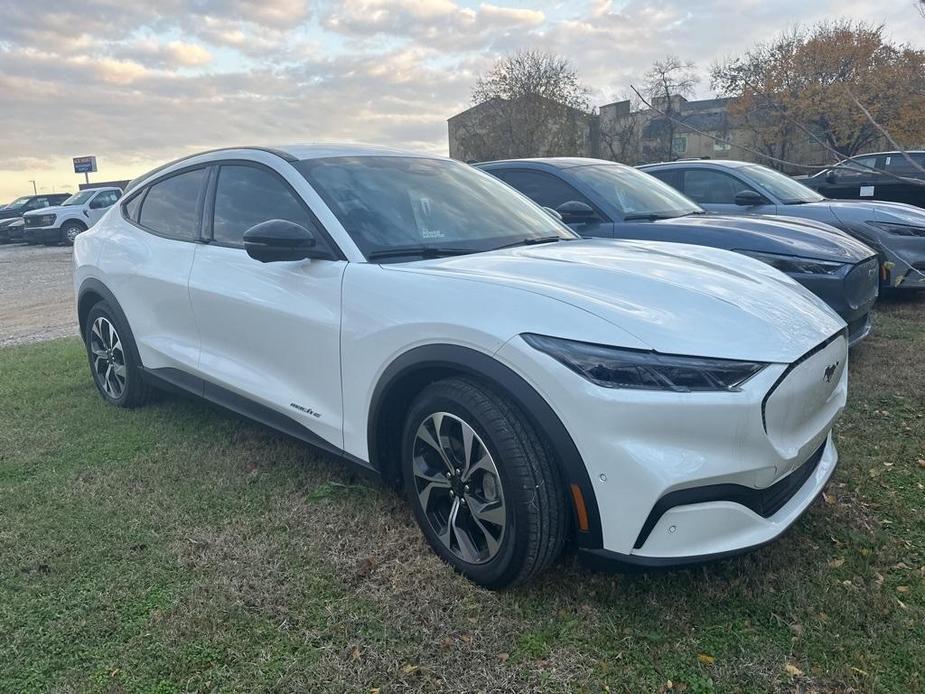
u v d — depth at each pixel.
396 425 2.82
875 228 6.36
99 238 4.54
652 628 2.30
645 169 7.81
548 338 2.23
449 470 2.52
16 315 9.45
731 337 2.27
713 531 2.17
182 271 3.71
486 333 2.31
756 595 2.44
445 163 3.95
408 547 2.77
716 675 2.10
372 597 2.47
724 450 2.14
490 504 2.39
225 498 3.21
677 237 5.18
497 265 2.77
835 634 2.25
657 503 2.10
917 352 5.14
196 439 3.94
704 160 7.51
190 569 2.66
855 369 4.78
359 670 2.14
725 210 7.04
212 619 2.35
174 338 3.88
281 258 2.93
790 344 2.34
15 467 3.64
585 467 2.16
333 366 2.88
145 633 2.31
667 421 2.10
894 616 2.32
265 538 2.86
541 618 2.35
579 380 2.14
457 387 2.44
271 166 3.43
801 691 2.04
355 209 3.12
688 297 2.48
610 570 2.23
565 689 2.06
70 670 2.16
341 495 3.21
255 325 3.24
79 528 2.98
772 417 2.22
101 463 3.66
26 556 2.77
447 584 2.53
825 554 2.68
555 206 5.88
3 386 5.15
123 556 2.76
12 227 24.47
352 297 2.79
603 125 34.22
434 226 3.24
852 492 3.15
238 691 2.07
